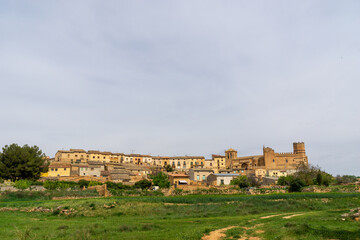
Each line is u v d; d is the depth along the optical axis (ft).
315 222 94.84
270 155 587.68
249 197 213.46
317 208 166.40
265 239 75.41
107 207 152.15
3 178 290.97
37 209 153.07
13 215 139.23
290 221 98.37
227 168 603.67
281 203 175.01
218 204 180.45
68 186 272.72
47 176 385.50
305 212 140.87
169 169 521.24
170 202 189.37
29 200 204.74
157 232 88.22
